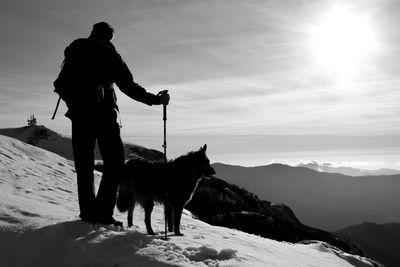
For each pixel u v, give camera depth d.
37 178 12.51
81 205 6.04
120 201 7.21
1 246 4.79
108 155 6.08
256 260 5.49
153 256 4.73
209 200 29.31
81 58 5.87
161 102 6.57
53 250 4.85
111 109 6.10
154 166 7.30
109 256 4.70
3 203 6.38
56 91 6.02
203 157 7.75
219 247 6.07
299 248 11.97
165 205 6.90
